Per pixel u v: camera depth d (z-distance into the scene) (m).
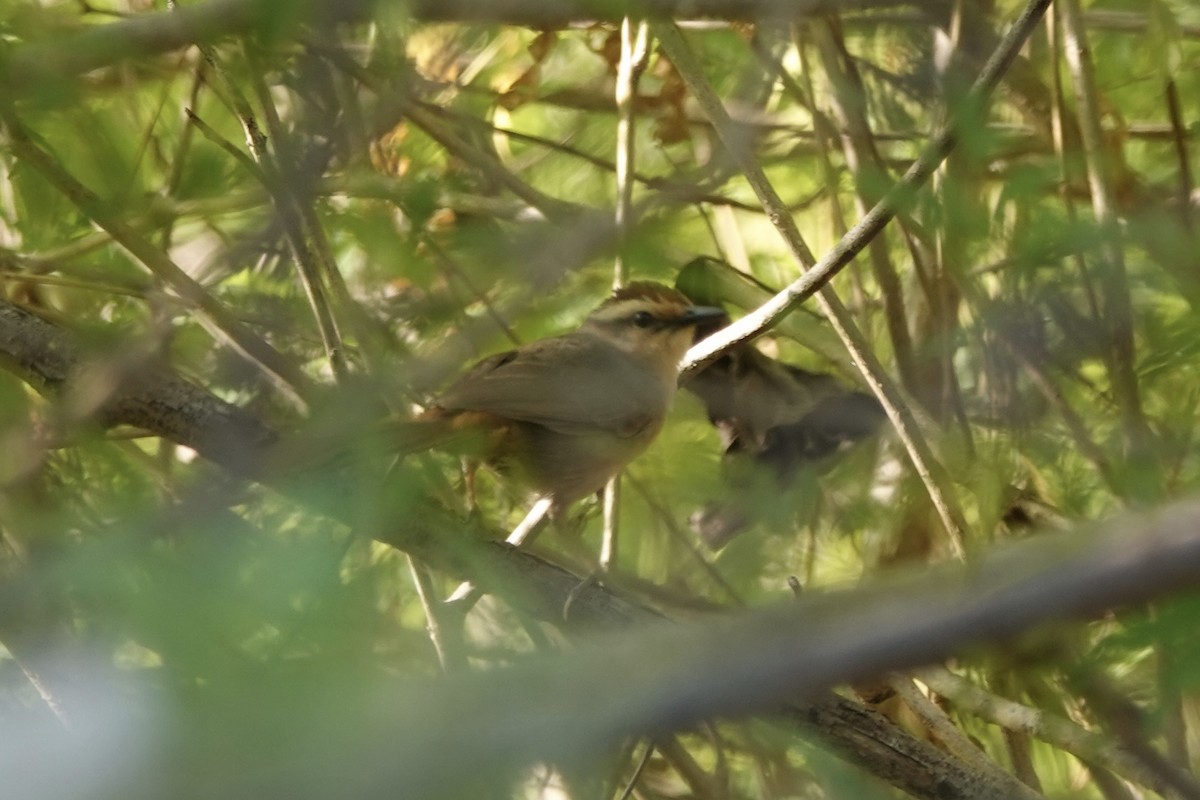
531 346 10.14
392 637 7.08
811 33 10.79
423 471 6.66
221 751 2.88
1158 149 10.70
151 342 7.17
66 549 4.02
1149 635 4.76
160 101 9.23
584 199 11.88
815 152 11.41
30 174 8.99
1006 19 10.70
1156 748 8.67
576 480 9.80
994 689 10.03
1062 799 10.18
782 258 12.13
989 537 8.88
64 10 9.62
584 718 2.91
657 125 11.19
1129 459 7.63
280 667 3.80
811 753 7.54
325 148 8.33
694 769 9.62
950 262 9.30
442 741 2.86
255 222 8.92
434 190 8.39
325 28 7.66
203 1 6.85
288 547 4.08
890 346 11.69
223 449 7.05
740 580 10.35
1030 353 8.86
